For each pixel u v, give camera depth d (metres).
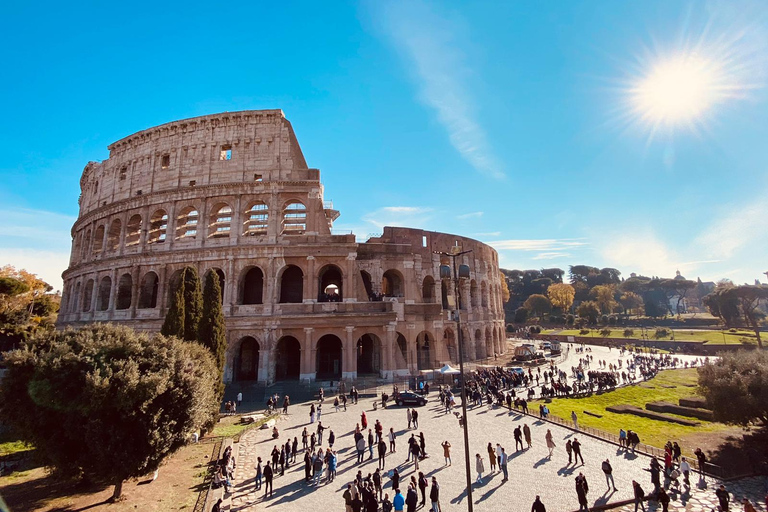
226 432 41.00
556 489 28.44
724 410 39.53
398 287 76.50
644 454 35.03
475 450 35.75
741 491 29.38
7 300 82.25
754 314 139.00
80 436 25.02
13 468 33.03
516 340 157.50
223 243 65.75
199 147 70.69
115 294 68.31
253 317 60.69
